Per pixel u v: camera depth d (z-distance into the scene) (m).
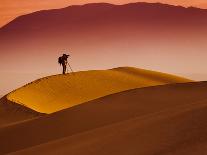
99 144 22.34
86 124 36.66
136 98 43.41
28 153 25.17
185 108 27.39
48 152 24.09
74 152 22.03
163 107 39.03
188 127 20.86
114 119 36.81
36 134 36.38
